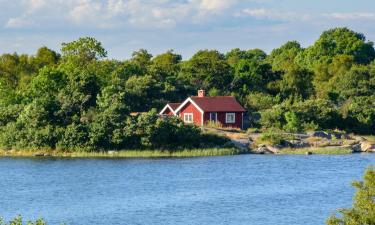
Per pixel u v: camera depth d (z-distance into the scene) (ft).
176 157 608.19
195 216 380.99
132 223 366.63
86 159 600.80
